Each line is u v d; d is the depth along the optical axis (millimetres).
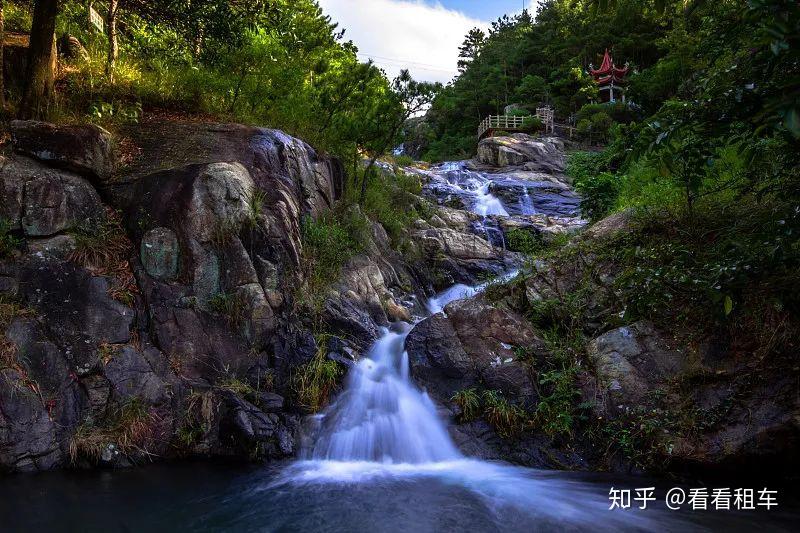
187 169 6766
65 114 7816
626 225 7566
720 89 3576
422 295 10594
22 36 10961
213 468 5504
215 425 5797
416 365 6711
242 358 6266
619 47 44000
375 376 6773
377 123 10875
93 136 6590
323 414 6148
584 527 4422
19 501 4578
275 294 6660
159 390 5738
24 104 7309
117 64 10047
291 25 12438
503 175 23859
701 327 5879
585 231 8234
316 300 7363
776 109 2547
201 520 4449
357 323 7516
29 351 5332
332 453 5852
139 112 8609
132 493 4863
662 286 5438
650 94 33375
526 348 6543
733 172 7988
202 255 6426
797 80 2531
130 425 5473
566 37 48688
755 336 5531
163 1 9289
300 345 6656
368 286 8578
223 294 6398
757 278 4426
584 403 5902
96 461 5266
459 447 5902
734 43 4816
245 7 9578
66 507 4531
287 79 10273
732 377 5457
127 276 6234
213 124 8484
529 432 5965
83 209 6305
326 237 8352
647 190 9836
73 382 5426
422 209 14125
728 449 5129
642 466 5469
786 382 5195
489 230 14367
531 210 18672
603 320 6672
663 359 5891
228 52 9812
